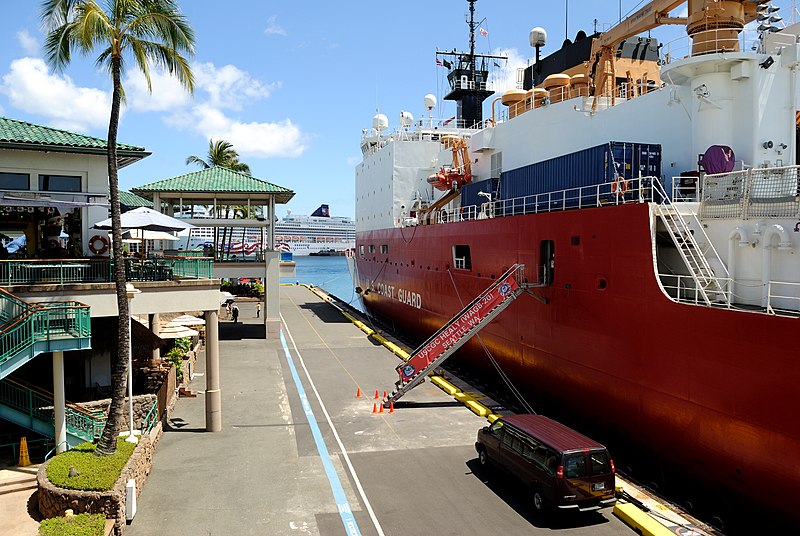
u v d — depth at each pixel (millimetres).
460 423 15438
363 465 12414
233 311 33844
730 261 11859
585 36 26000
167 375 16266
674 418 11516
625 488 11188
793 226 10594
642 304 12328
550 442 10188
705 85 14203
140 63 11609
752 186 11555
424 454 13086
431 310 24953
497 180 22328
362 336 30062
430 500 10734
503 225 18234
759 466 9688
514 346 17719
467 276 21078
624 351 12906
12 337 11203
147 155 16312
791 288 10680
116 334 16531
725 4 13891
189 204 32344
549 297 15805
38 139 15062
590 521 9984
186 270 15711
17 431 14023
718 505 10664
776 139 13711
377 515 10109
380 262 33781
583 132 19516
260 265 28312
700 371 10820
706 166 13492
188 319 21641
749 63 13516
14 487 11305
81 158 15734
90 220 15922
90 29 10734
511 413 16312
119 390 11414
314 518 9984
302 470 12117
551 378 15844
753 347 9711
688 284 12812
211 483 11430
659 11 15773
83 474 10094
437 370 21672
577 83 21516
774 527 9617
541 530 9625
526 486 10656
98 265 13961
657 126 16547
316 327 33156
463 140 27188
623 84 21047
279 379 20328
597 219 13750
